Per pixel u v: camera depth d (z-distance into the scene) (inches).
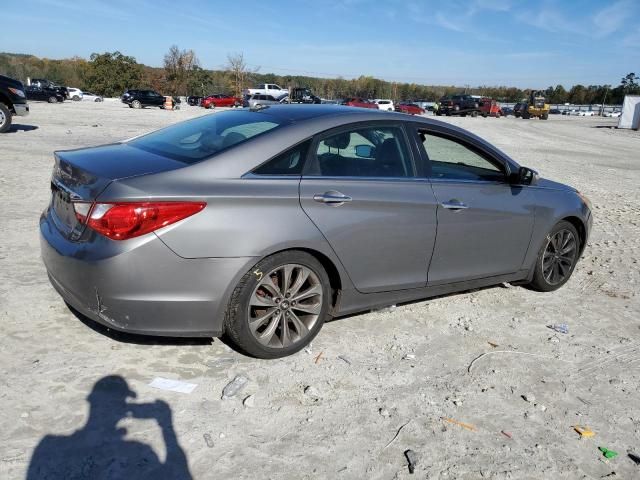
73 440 104.5
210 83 3260.3
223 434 110.0
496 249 179.8
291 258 135.0
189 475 98.5
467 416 123.6
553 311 189.3
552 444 116.6
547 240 197.5
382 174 153.4
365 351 149.1
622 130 1856.5
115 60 3154.5
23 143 518.0
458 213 165.2
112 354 135.3
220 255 124.0
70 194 128.6
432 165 165.9
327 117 148.1
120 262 117.3
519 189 186.4
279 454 106.0
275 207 130.9
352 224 142.6
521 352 156.5
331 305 152.0
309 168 140.0
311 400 124.2
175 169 127.2
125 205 117.6
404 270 158.1
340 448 109.3
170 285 121.4
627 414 129.7
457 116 2272.4
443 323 171.8
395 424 118.5
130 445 104.6
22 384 120.0
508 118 2431.1
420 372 140.8
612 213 381.4
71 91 2324.1
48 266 134.9
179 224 120.0
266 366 136.3
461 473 105.4
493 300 195.5
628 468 111.1
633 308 197.2
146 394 120.5
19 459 98.4
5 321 147.3
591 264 249.6
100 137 616.1
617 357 157.9
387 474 103.5
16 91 611.5
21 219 246.8
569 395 135.9
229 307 130.2
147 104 1727.4
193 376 129.1
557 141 1147.9
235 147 133.8
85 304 124.3
